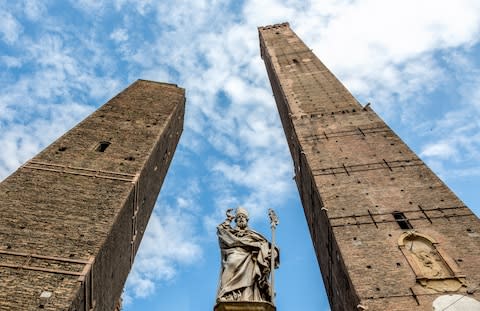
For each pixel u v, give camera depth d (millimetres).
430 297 16078
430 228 19422
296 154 31391
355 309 16797
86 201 21688
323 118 31109
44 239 18656
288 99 35219
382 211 20891
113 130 29250
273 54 47188
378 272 17422
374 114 30438
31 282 16422
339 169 24750
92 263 17844
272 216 11570
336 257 20109
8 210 20031
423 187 22156
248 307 9383
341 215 21016
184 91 39875
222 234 11539
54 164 24203
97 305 19031
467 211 20094
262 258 10711
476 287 16219
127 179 24312
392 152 25516
